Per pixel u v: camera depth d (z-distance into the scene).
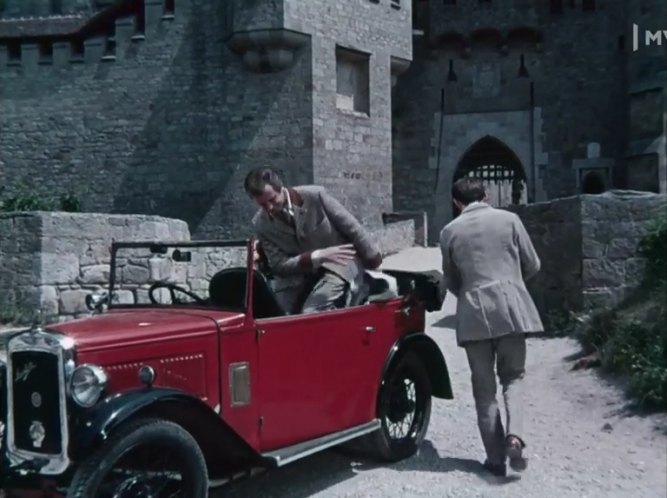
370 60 24.91
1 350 7.50
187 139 24.17
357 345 6.16
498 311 6.06
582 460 6.46
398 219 25.06
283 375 5.53
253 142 23.52
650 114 25.78
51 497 4.67
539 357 10.03
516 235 6.30
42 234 12.53
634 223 10.77
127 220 13.56
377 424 6.26
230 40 23.23
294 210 6.10
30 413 4.72
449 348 10.94
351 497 5.73
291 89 23.22
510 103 28.72
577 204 11.07
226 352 5.19
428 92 29.11
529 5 28.27
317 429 5.79
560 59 28.44
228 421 5.15
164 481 4.71
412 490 5.85
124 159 24.69
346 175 24.02
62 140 25.09
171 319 5.19
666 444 6.71
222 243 5.77
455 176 29.05
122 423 4.50
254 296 5.57
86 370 4.51
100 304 6.05
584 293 10.88
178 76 24.23
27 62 25.33
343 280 6.22
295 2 22.70
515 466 6.14
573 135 28.39
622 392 7.98
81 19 26.19
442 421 7.74
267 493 5.87
